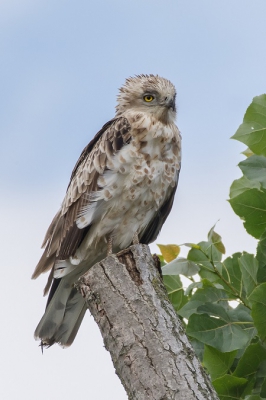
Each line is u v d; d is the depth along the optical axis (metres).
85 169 12.22
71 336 11.61
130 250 8.27
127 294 7.85
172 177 12.34
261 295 8.48
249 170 9.21
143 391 7.06
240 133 9.53
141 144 11.98
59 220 12.34
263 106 9.48
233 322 9.01
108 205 12.00
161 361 7.18
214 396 6.94
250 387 9.02
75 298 11.73
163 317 7.57
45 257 12.31
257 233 9.55
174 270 9.45
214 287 9.48
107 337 7.71
